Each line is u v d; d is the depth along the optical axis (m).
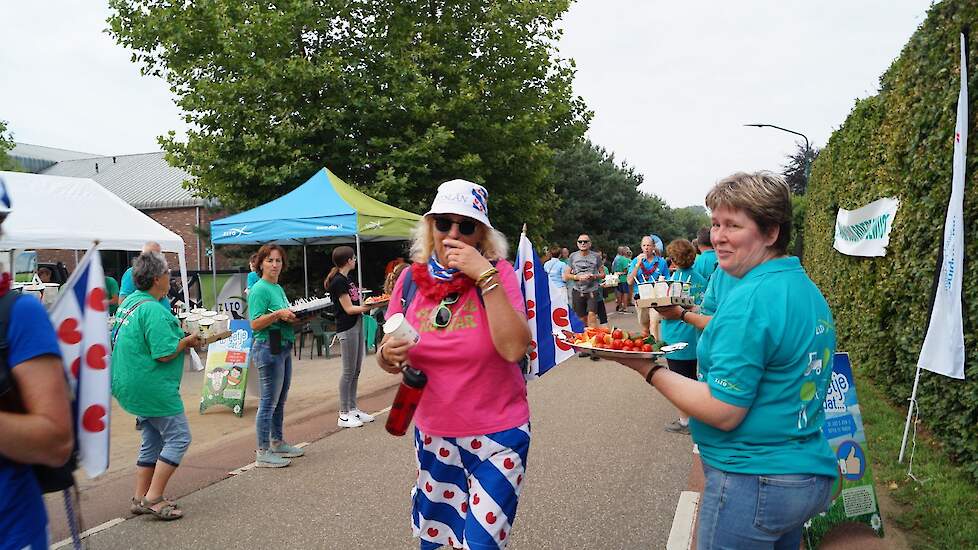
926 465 5.11
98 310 2.06
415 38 18.05
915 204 6.11
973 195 4.93
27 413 1.70
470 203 2.68
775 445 2.07
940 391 5.38
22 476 1.78
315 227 12.30
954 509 4.23
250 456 6.09
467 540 2.61
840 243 9.76
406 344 2.59
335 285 6.96
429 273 2.79
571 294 12.25
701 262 6.44
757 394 2.06
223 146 16.50
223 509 4.74
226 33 16.16
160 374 4.49
